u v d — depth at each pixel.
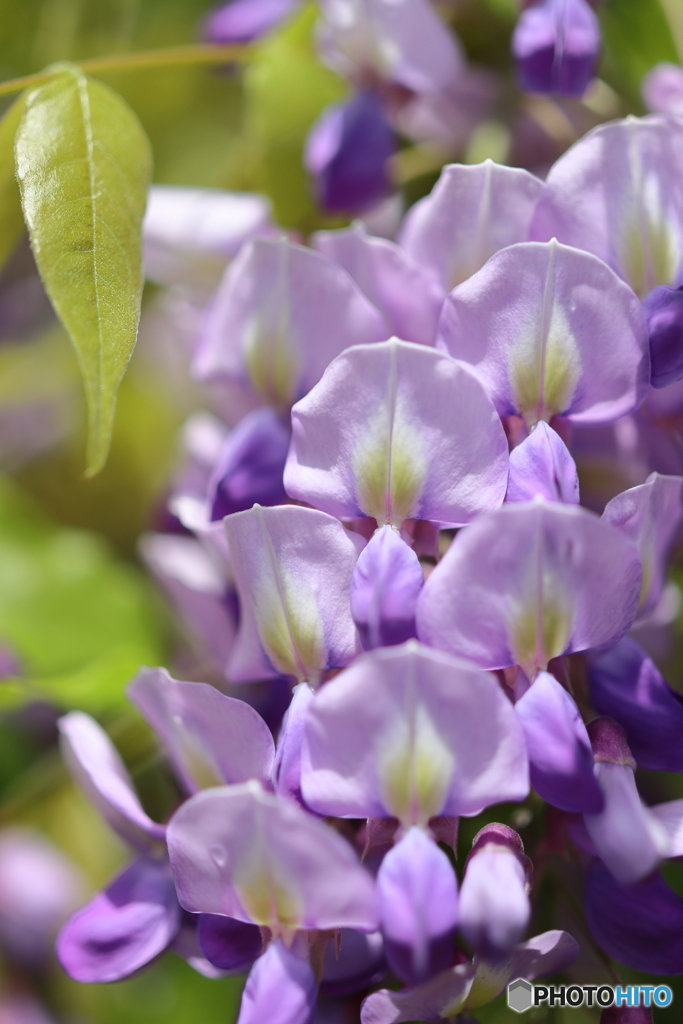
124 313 0.29
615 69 0.35
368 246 0.30
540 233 0.29
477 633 0.27
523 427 0.29
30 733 0.38
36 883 0.37
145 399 0.40
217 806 0.27
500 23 0.34
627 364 0.28
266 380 0.30
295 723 0.28
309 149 0.34
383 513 0.28
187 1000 0.35
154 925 0.30
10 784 0.37
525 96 0.34
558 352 0.28
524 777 0.27
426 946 0.26
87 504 0.41
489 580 0.27
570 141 0.34
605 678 0.29
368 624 0.27
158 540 0.34
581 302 0.28
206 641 0.34
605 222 0.29
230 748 0.29
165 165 0.42
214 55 0.34
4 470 0.42
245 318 0.30
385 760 0.27
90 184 0.29
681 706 0.28
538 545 0.27
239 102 0.42
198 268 0.35
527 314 0.28
